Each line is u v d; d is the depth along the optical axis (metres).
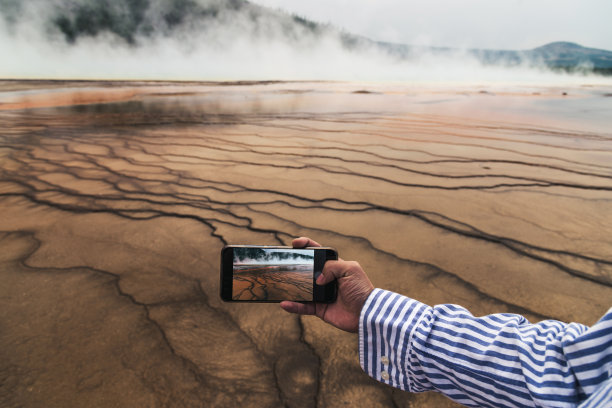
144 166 3.24
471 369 0.57
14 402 1.00
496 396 0.55
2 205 2.36
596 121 6.24
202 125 5.31
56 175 2.97
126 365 1.13
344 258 1.78
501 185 2.84
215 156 3.59
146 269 1.66
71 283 1.54
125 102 8.28
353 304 0.77
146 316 1.35
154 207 2.35
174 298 1.46
